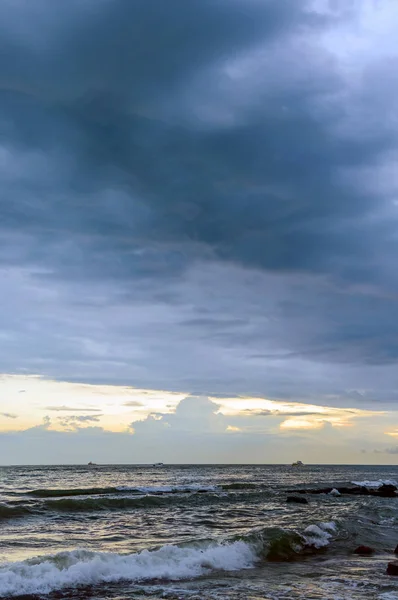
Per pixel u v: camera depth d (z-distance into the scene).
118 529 21.91
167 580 13.01
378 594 11.95
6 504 28.70
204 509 30.02
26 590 11.50
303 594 11.90
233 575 13.84
